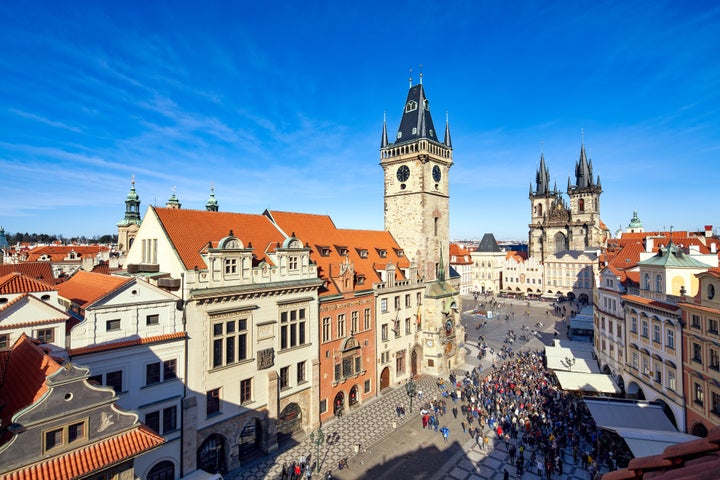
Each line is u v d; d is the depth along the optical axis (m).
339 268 56.56
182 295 37.16
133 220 93.56
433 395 59.38
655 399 47.00
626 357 53.94
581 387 52.41
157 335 34.75
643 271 51.34
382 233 73.75
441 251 75.75
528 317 121.06
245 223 51.47
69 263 119.75
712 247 75.81
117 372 32.41
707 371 38.38
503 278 178.38
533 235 176.00
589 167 162.12
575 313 121.88
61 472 18.81
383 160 75.50
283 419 45.16
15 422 18.34
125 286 33.00
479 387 61.66
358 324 55.84
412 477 38.88
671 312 43.34
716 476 4.62
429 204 72.50
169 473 35.22
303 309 47.53
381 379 61.09
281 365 44.59
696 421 39.91
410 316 66.44
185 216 45.38
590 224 159.50
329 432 47.56
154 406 34.03
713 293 37.78
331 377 51.28
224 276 39.81
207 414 38.09
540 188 175.12
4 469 17.81
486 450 43.62
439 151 74.75
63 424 19.66
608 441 43.53
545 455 41.16
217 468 39.44
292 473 38.97
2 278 31.64
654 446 35.81
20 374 23.59
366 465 40.78
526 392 58.66
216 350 38.97
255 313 42.09
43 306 29.77
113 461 20.20
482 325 108.44
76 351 29.97
